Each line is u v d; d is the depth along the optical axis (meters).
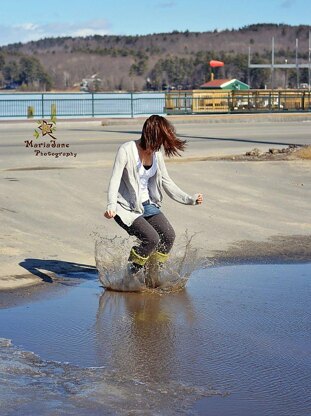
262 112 54.22
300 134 34.19
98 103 49.84
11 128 38.94
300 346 7.23
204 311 8.35
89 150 25.38
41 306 8.40
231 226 13.00
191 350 7.07
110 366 6.58
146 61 153.25
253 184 16.73
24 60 137.75
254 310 8.40
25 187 15.48
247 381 6.31
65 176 16.89
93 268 10.12
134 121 42.91
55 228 12.28
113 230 12.26
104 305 8.52
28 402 5.69
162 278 9.12
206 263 10.57
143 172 8.58
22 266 9.98
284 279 9.78
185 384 6.20
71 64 149.62
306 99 58.00
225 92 55.91
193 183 16.64
